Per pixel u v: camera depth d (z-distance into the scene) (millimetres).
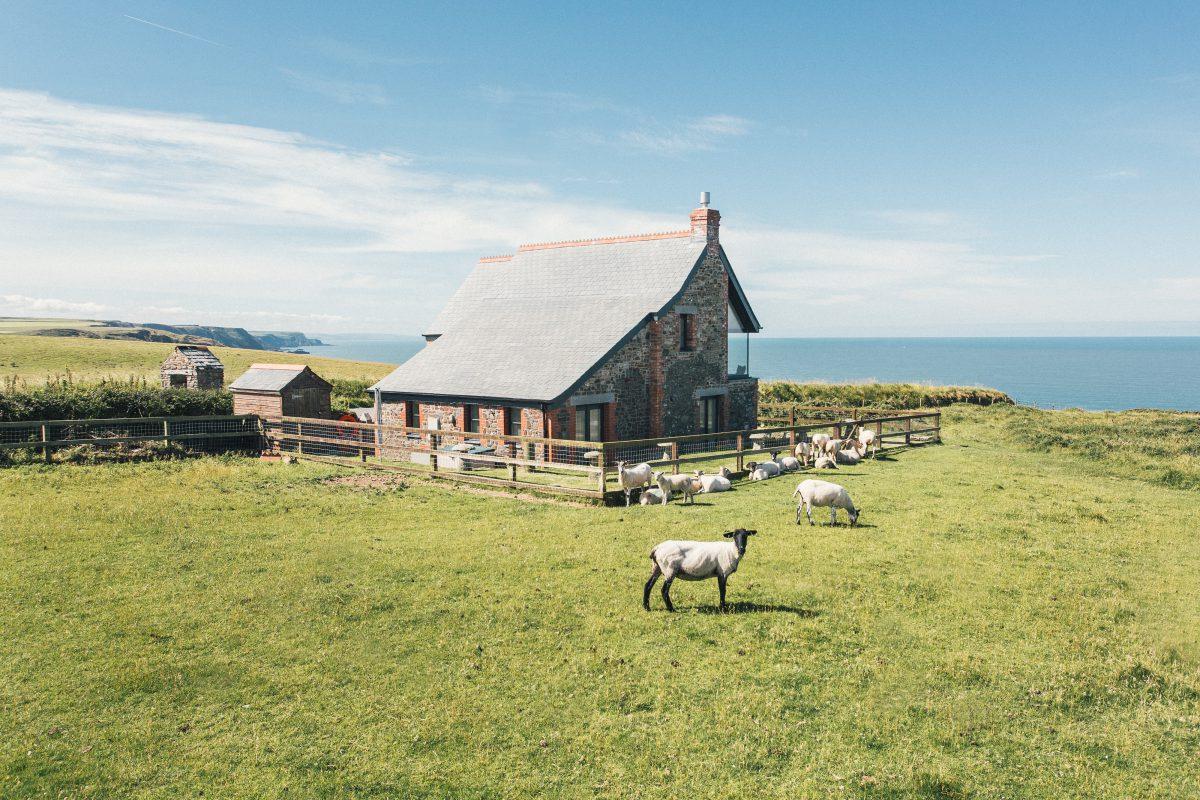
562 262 37219
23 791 7336
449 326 35750
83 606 11969
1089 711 9133
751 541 16062
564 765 7938
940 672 9992
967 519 18422
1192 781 7754
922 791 7520
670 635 11047
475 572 13867
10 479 21156
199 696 9227
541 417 27141
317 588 12906
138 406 29016
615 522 17844
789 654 10445
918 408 49406
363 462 26531
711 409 35312
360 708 9000
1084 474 26969
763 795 7453
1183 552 15867
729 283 36312
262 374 33375
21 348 86562
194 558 14531
